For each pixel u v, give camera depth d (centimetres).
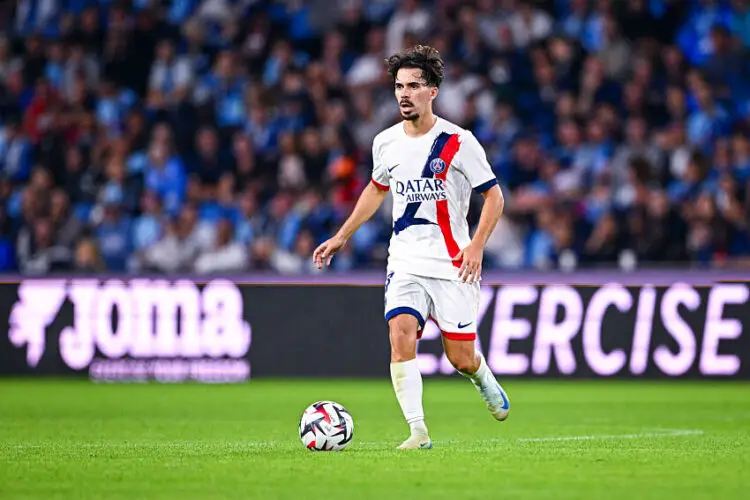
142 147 7206
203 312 5753
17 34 8131
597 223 6372
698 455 2623
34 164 7275
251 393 5116
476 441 3073
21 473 2308
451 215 2700
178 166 6944
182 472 2302
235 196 6831
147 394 5072
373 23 7850
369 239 6412
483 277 5659
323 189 6656
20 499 1981
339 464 2408
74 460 2547
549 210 6372
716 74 7450
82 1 8119
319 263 2786
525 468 2350
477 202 6419
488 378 2869
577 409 4403
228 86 7469
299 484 2122
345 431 2681
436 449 2722
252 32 7781
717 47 7488
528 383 5591
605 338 5603
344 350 5716
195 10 7938
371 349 5709
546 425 3738
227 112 7388
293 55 7788
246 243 6450
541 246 6303
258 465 2403
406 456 2558
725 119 7094
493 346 5625
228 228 6347
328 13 7956
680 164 6756
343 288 5728
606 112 6988
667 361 5588
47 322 5800
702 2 7694
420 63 2662
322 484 2122
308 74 7375
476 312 2744
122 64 7800
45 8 8131
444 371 5681
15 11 8169
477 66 7294
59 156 7281
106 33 7988
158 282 5769
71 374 5781
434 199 2689
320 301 5731
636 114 7169
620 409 4397
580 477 2222
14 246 6700
